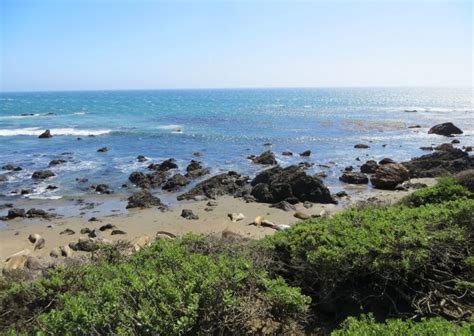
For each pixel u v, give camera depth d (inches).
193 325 183.6
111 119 2050.9
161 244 271.0
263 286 216.8
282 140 1294.3
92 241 446.6
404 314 217.5
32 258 397.4
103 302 185.8
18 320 205.3
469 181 393.7
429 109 2726.4
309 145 1202.0
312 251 239.8
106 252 285.6
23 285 223.5
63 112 2573.8
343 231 259.6
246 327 196.9
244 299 202.2
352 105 3427.7
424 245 233.1
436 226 260.1
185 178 797.2
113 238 475.2
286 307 200.7
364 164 856.3
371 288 234.4
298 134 1432.1
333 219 298.2
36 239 475.5
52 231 511.8
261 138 1333.7
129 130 1565.0
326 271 229.5
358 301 224.8
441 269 240.1
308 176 664.4
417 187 726.5
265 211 583.2
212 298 191.6
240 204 625.3
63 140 1318.9
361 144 1167.6
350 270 228.8
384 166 765.9
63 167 922.1
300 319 214.8
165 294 187.6
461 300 223.1
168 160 935.0
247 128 1620.3
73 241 471.8
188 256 241.9
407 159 984.3
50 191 729.0
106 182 791.1
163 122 1884.8
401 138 1320.1
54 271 238.2
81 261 278.5
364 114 2289.6
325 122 1822.1
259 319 204.1
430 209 292.4
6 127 1657.2
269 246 262.8
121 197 690.2
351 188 739.4
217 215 565.6
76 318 173.9
